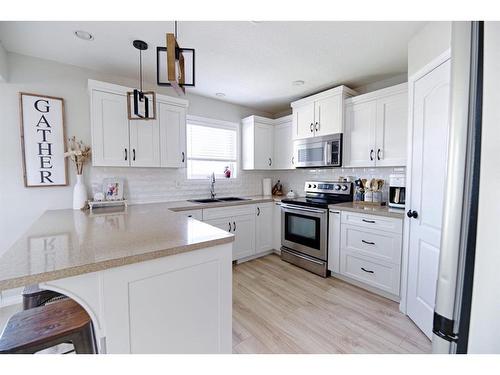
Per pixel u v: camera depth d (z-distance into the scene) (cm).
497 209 47
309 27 178
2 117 209
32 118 219
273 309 210
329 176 342
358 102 273
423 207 176
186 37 191
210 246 121
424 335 175
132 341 103
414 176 187
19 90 214
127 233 135
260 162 375
